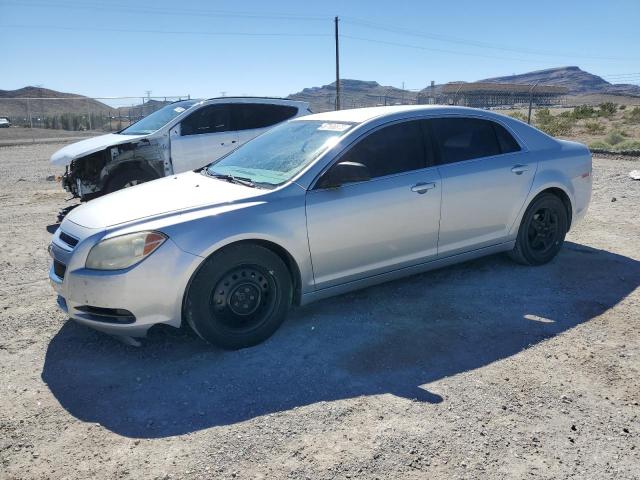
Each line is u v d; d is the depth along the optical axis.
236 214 3.83
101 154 8.71
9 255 6.54
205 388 3.47
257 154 4.89
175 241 3.64
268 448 2.86
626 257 5.92
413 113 4.76
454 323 4.34
